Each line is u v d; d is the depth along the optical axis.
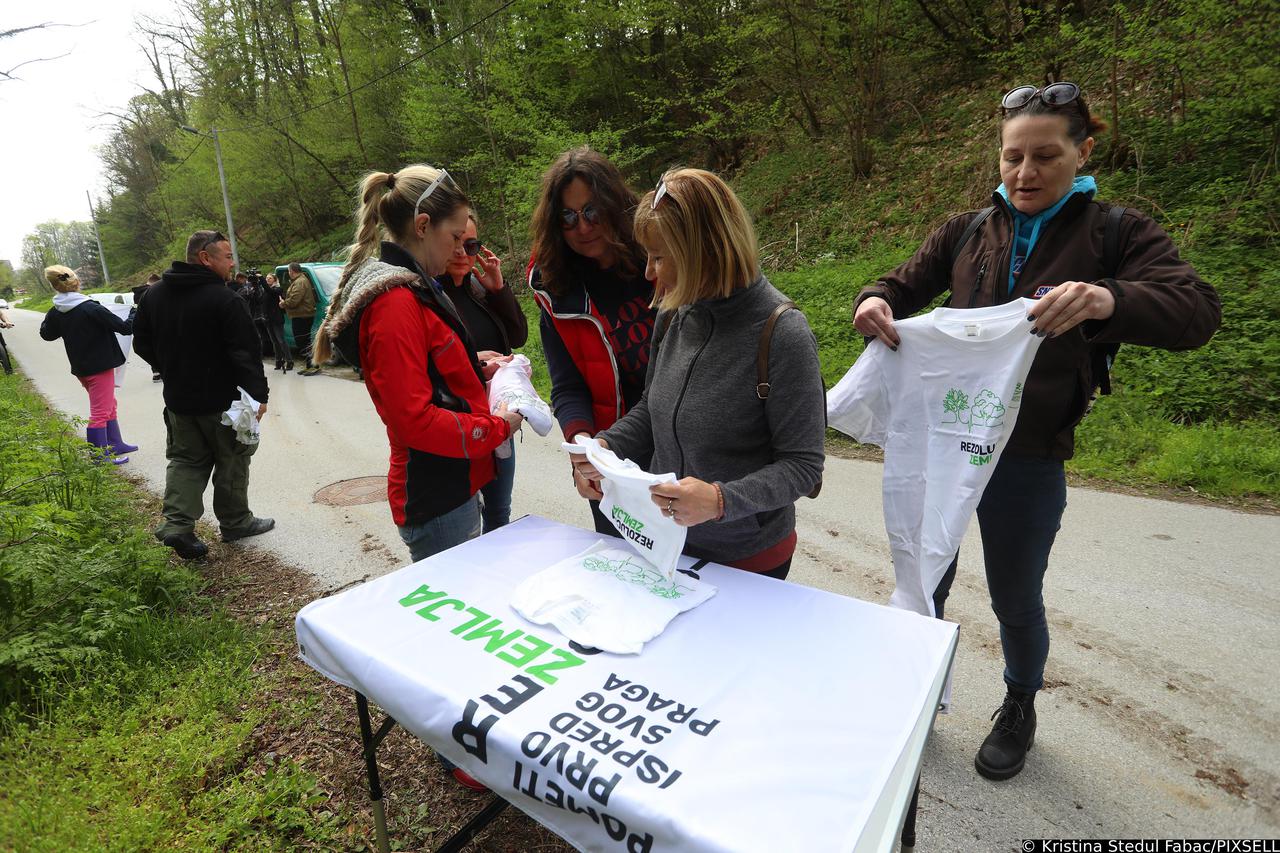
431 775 2.28
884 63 12.08
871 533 4.11
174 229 34.47
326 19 21.66
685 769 1.08
